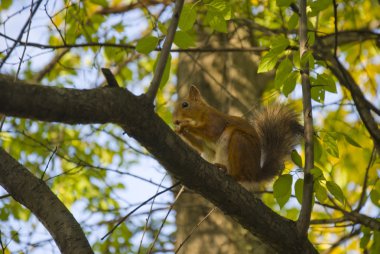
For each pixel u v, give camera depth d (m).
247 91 12.66
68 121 5.66
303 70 7.43
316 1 7.93
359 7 14.80
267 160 9.77
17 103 5.29
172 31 6.48
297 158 7.43
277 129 9.87
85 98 5.65
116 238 14.08
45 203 7.44
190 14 7.43
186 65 13.37
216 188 6.96
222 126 9.67
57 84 15.06
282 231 7.34
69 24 12.91
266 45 13.41
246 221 7.24
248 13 12.89
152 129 6.17
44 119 5.54
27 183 7.53
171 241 14.48
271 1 12.39
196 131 9.70
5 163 7.61
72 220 7.36
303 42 7.43
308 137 7.25
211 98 12.83
